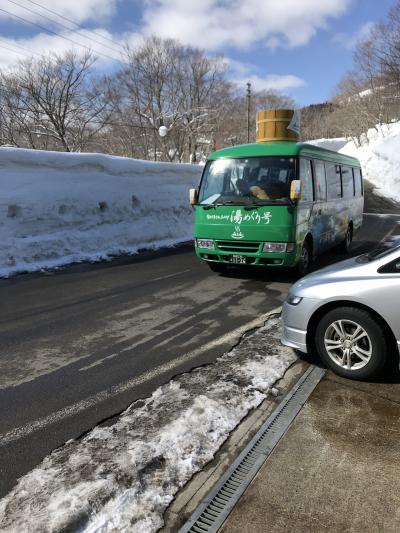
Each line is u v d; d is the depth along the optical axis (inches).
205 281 305.9
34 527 90.0
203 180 318.3
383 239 534.9
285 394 145.2
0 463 112.3
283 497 99.3
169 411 134.6
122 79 1593.3
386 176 1266.0
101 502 97.2
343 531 89.8
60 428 128.0
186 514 95.4
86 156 404.2
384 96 1654.8
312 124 2444.6
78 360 175.5
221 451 116.3
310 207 314.3
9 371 166.4
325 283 156.8
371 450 114.7
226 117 1748.3
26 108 1299.2
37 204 359.3
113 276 321.7
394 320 142.7
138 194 458.0
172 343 191.6
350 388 147.5
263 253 289.0
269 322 216.7
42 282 302.7
